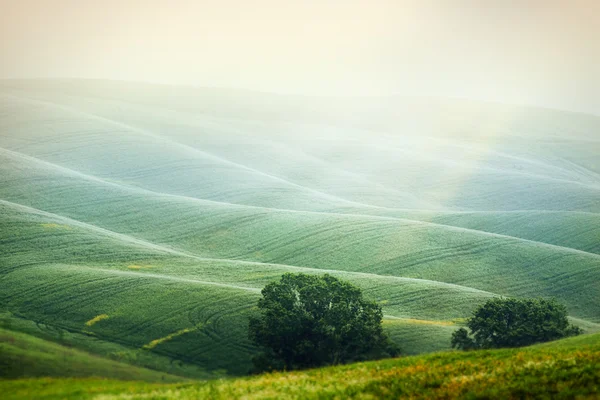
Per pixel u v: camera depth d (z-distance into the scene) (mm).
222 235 110625
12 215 98625
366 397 26406
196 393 27922
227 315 65625
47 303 67250
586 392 25188
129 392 28828
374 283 83312
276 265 91312
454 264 96562
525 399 25359
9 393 29422
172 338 59938
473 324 60094
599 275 90500
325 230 111688
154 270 84375
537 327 58375
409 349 59219
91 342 57625
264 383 29734
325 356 51906
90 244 92000
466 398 25734
